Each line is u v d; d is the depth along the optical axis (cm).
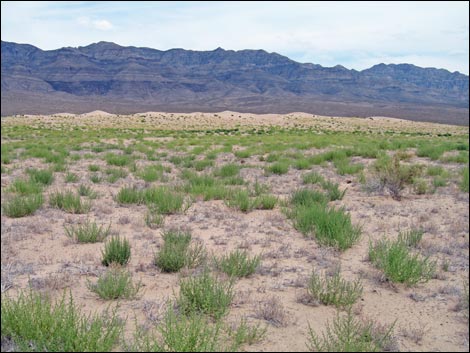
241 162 2441
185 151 3244
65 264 793
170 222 1112
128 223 1104
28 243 920
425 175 1861
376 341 520
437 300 656
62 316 517
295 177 1858
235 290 680
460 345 528
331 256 848
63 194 1330
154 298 648
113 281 655
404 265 709
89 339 480
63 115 12862
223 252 867
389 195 1455
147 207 1291
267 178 1852
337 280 655
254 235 998
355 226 1045
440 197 1427
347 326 525
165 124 10300
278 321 575
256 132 6950
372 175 1652
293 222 1068
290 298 656
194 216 1164
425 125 13912
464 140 4681
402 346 524
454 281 734
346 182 1720
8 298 578
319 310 616
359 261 829
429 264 762
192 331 484
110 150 3209
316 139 4275
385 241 858
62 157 2439
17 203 1152
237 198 1291
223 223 1106
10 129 6300
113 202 1355
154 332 541
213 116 13938
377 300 652
